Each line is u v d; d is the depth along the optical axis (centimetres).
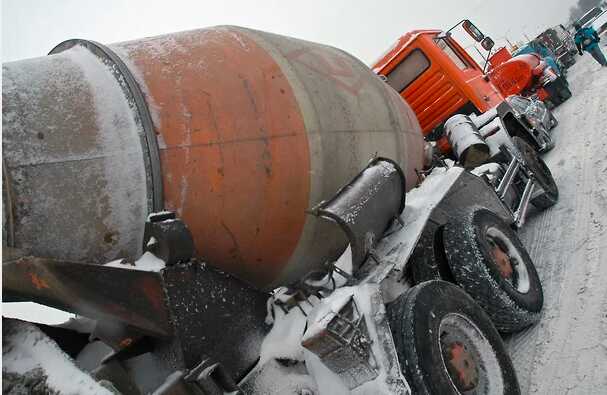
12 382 190
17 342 205
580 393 242
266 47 305
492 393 247
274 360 242
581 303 313
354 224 252
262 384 237
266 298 263
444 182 337
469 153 503
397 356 218
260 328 252
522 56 1034
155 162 229
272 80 286
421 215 298
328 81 325
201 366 205
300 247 287
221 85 264
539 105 764
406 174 398
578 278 343
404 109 428
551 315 321
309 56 332
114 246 222
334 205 253
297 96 291
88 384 184
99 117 229
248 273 277
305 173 279
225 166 249
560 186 545
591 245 376
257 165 260
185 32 298
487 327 257
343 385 221
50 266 183
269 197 264
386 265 266
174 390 195
